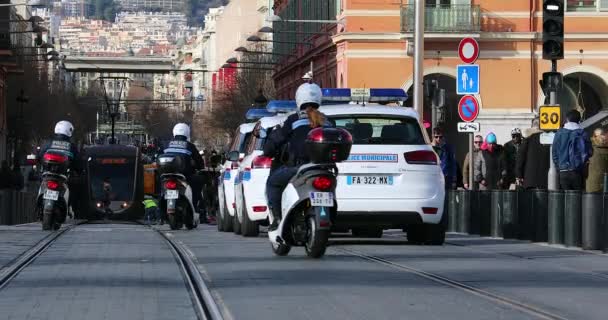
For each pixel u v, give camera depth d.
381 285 19.34
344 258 24.67
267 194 25.03
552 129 36.25
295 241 24.48
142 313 16.23
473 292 18.41
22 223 54.59
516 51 83.44
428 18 82.00
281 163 24.77
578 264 23.50
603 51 82.88
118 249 27.50
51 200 37.69
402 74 83.00
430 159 28.12
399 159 27.83
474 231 35.19
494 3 83.25
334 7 91.00
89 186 88.25
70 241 30.78
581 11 82.88
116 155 89.50
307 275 20.97
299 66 112.56
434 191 28.03
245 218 33.47
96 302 17.34
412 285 19.38
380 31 82.75
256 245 29.19
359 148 27.72
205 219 56.09
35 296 18.03
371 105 28.94
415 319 15.52
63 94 180.00
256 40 94.56
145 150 118.38
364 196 27.69
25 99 126.06
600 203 27.23
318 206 23.80
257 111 44.38
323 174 23.66
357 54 83.06
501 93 83.50
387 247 28.30
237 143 38.56
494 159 43.84
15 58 122.25
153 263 23.52
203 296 17.88
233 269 22.09
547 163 39.00
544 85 36.06
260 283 19.66
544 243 30.14
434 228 28.66
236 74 140.88
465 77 41.84
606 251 26.98
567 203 28.53
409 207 27.78
